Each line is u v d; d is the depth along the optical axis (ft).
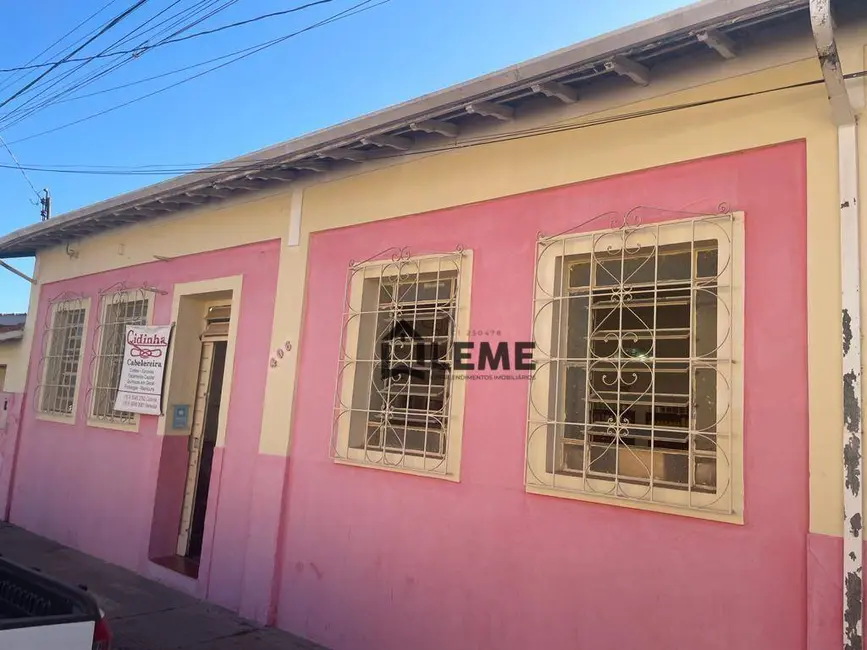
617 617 10.89
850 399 9.05
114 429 22.84
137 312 23.35
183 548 20.93
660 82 11.52
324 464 15.97
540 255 12.79
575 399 12.25
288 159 16.30
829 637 8.89
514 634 12.04
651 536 10.73
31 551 22.57
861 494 8.84
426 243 14.87
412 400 14.79
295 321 17.30
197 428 21.57
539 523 12.05
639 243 11.54
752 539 9.78
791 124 10.14
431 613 13.26
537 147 13.14
